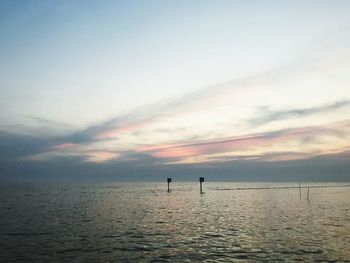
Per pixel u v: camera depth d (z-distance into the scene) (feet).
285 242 99.66
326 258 80.12
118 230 124.88
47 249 91.15
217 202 277.03
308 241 100.89
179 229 127.44
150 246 95.66
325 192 454.81
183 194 419.95
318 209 207.62
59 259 80.53
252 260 79.00
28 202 272.31
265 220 153.48
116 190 558.56
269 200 296.10
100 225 138.51
